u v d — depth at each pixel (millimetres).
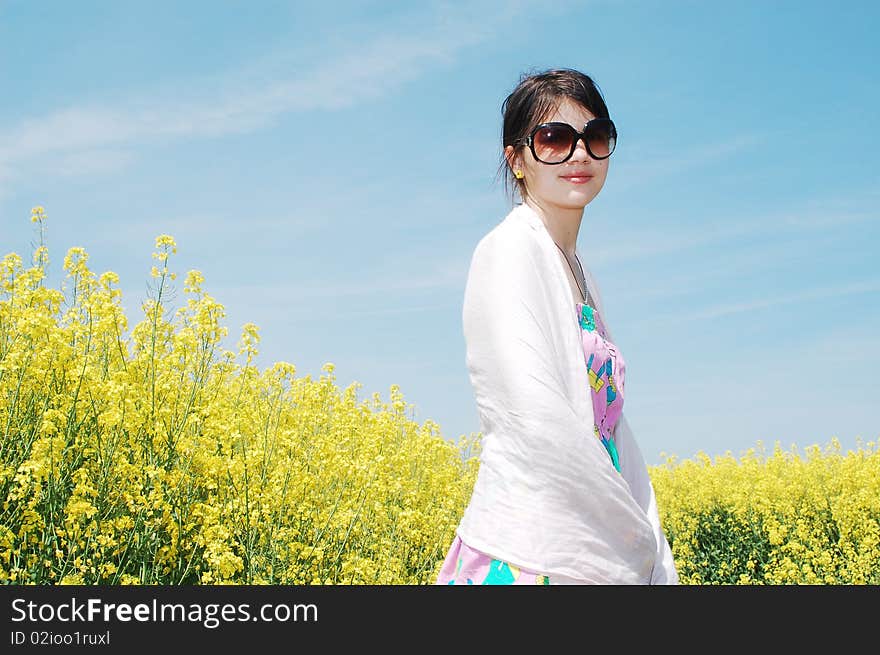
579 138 1961
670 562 1975
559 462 1664
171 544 3699
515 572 1680
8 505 3271
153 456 3926
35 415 3777
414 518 4637
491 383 1768
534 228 1929
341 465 4527
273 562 3623
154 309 4562
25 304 4246
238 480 3906
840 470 8359
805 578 5660
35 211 4918
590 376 1948
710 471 9227
